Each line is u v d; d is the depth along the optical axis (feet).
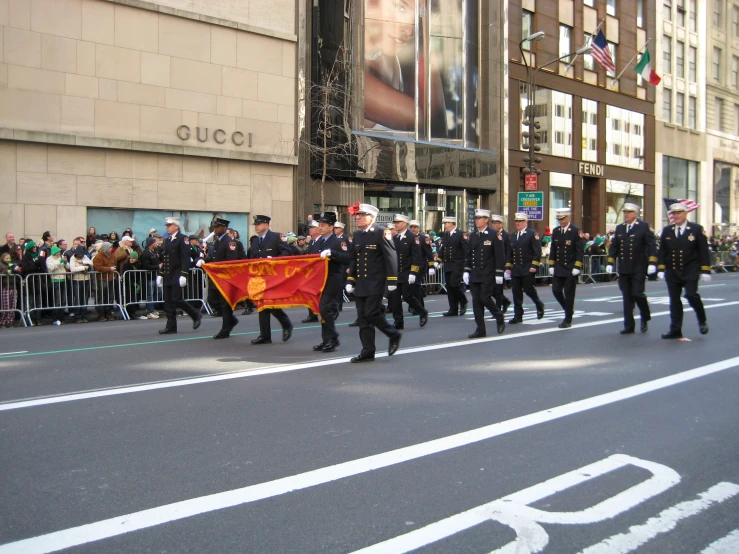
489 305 37.55
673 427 19.63
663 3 147.54
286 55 76.07
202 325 44.60
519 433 18.95
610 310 51.16
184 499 14.37
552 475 15.75
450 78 98.94
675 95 151.74
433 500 14.28
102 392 23.76
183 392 23.72
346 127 84.43
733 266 128.36
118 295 49.80
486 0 104.53
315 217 52.90
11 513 13.70
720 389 24.34
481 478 15.53
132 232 61.26
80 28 61.41
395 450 17.48
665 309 51.29
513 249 43.29
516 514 13.57
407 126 93.25
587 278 88.79
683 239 35.53
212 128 70.13
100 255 48.98
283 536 12.62
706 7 160.66
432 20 96.48
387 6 90.58
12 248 48.70
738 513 13.82
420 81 94.89
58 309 47.70
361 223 29.78
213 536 12.64
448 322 44.93
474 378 26.05
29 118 58.70
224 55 70.95
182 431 19.15
